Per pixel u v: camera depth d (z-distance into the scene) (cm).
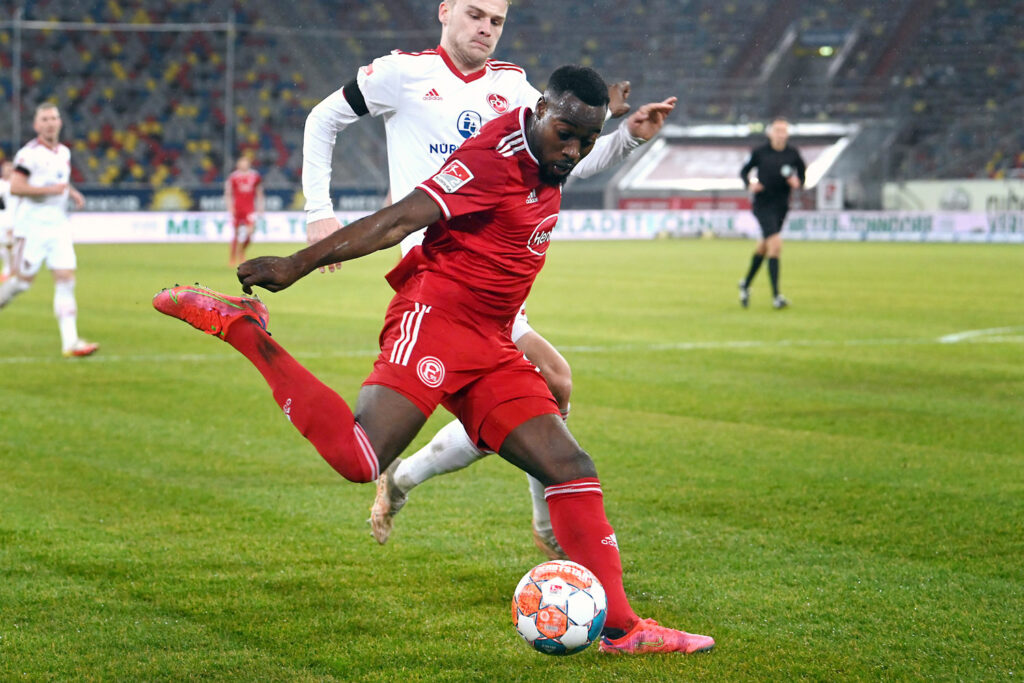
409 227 669
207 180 7312
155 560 905
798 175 2897
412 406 704
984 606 807
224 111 7512
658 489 1141
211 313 682
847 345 2244
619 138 865
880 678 681
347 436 677
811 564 905
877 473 1207
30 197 2030
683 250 5838
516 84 891
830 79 8131
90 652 715
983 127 7594
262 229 6469
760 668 695
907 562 909
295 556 921
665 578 870
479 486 1165
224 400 1620
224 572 877
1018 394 1694
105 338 2331
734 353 2123
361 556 923
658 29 8288
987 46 8100
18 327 2520
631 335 2392
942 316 2778
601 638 722
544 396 730
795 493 1126
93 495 1107
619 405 1603
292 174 7494
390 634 752
